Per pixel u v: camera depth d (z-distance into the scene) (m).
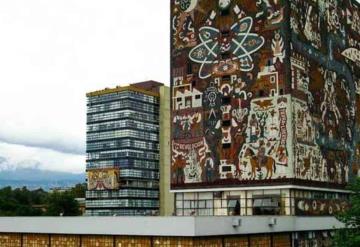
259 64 56.03
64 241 43.34
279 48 55.03
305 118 56.44
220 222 39.72
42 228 44.59
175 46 61.91
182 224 37.62
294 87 54.84
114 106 169.25
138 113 168.12
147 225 39.03
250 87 56.25
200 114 59.19
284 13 55.28
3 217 46.94
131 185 164.38
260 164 54.75
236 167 56.16
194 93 59.84
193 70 60.25
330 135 61.53
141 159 167.50
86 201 171.12
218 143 57.59
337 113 63.69
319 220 56.41
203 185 58.06
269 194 54.16
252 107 55.91
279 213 53.34
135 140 166.62
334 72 64.06
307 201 55.84
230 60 57.91
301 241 53.03
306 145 56.09
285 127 53.72
